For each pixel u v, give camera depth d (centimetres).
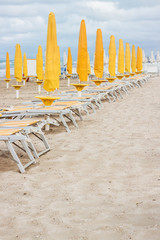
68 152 441
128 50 1638
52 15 581
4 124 443
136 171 353
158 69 3158
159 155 407
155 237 213
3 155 441
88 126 623
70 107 643
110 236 219
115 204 271
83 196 292
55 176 349
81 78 802
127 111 792
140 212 253
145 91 1313
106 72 2681
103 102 1009
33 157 414
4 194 304
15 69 1230
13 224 244
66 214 257
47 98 610
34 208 271
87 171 361
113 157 409
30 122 452
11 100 1162
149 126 595
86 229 230
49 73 594
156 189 298
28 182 334
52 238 221
